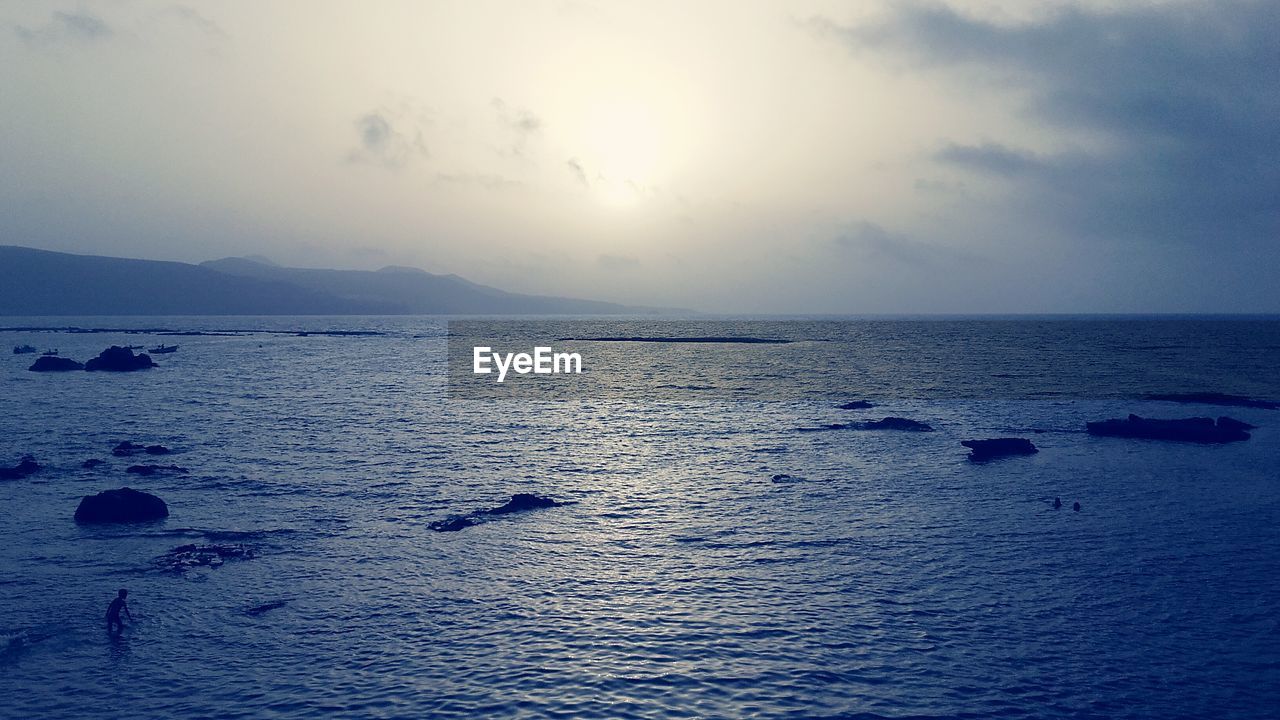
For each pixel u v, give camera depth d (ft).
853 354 569.64
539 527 119.44
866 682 70.49
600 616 85.10
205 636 79.71
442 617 84.69
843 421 235.61
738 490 144.46
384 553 105.91
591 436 207.72
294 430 213.87
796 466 167.22
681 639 79.36
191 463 166.09
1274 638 79.36
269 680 70.64
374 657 75.25
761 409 266.57
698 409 267.39
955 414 250.37
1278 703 66.90
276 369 426.51
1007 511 129.29
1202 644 78.07
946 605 88.17
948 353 574.15
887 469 163.94
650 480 152.66
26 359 479.82
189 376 377.71
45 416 236.63
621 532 116.88
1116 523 121.80
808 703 66.80
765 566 101.60
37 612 85.30
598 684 70.03
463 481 150.61
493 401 289.53
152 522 120.06
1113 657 75.25
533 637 79.82
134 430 210.59
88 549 106.73
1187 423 206.69
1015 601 89.20
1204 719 64.49
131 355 418.51
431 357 539.29
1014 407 267.80
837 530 118.01
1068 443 195.83
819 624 82.89
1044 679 70.95
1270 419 236.84
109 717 64.34
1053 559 103.96
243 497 136.15
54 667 72.95
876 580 96.12
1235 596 90.58
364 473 157.17
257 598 89.56
